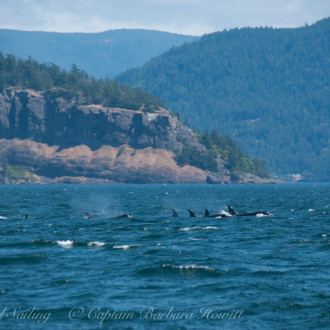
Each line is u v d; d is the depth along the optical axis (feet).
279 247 381.81
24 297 240.12
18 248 375.04
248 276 278.87
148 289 254.06
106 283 264.93
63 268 299.99
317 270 294.05
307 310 220.43
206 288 255.29
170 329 200.95
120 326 204.03
